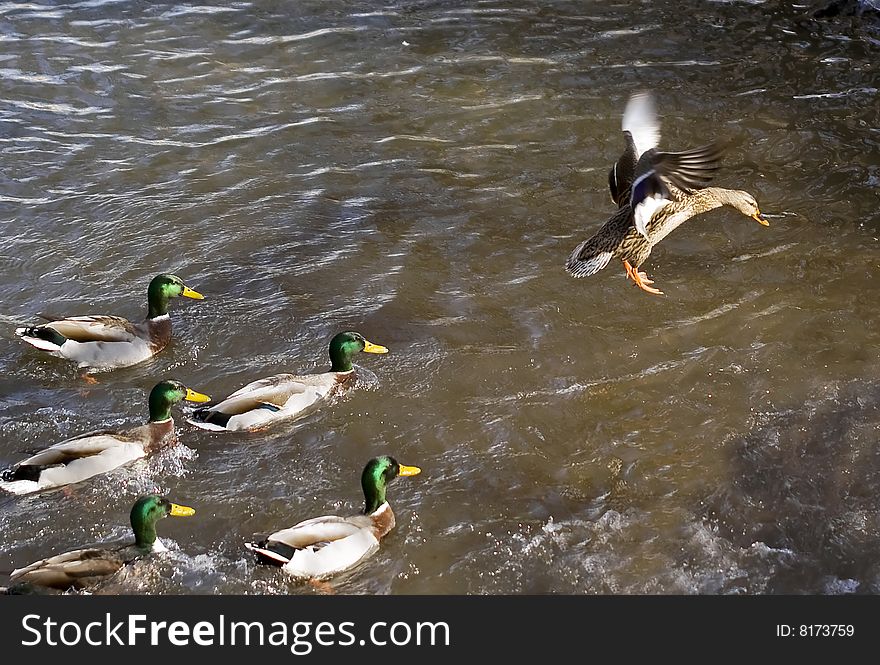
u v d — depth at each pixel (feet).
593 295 35.68
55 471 27.35
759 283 36.11
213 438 29.58
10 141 44.70
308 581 24.88
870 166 42.55
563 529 26.53
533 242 38.68
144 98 48.26
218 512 27.12
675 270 36.91
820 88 48.21
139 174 42.93
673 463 28.66
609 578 25.25
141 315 35.06
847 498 27.43
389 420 30.32
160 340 33.17
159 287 33.06
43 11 55.83
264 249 38.37
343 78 49.98
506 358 32.73
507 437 29.63
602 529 26.55
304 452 29.17
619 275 36.65
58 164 43.37
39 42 52.65
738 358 32.60
